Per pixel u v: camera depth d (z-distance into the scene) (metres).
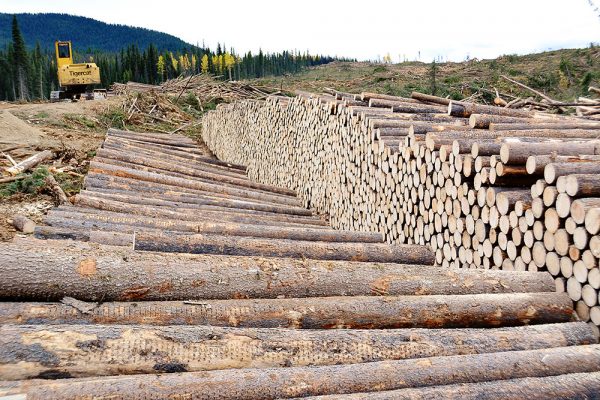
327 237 5.61
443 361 2.66
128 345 2.54
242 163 15.18
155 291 3.17
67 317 2.84
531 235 3.75
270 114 12.33
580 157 3.83
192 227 5.41
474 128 5.79
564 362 2.75
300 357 2.73
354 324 3.19
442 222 4.97
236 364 2.64
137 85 31.23
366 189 6.99
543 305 3.39
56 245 3.39
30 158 10.12
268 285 3.40
